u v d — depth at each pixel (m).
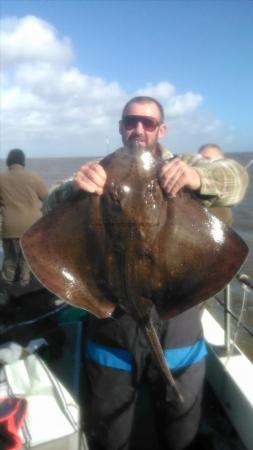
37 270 1.04
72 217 1.08
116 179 1.04
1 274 3.58
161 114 1.35
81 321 1.80
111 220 1.04
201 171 1.14
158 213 1.04
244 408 1.34
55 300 1.89
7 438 1.13
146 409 1.58
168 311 1.08
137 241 1.03
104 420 1.30
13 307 1.76
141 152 1.08
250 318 4.16
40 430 1.17
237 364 1.50
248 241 7.67
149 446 1.44
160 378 1.26
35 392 1.30
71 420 1.21
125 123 1.32
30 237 1.06
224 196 1.16
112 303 1.11
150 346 1.02
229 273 1.03
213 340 1.66
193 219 1.05
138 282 1.05
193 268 1.05
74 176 1.10
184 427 1.28
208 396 1.61
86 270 1.08
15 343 1.49
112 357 1.28
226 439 1.43
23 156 3.71
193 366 1.26
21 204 3.53
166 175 1.04
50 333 1.64
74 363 1.62
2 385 1.33
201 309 1.65
